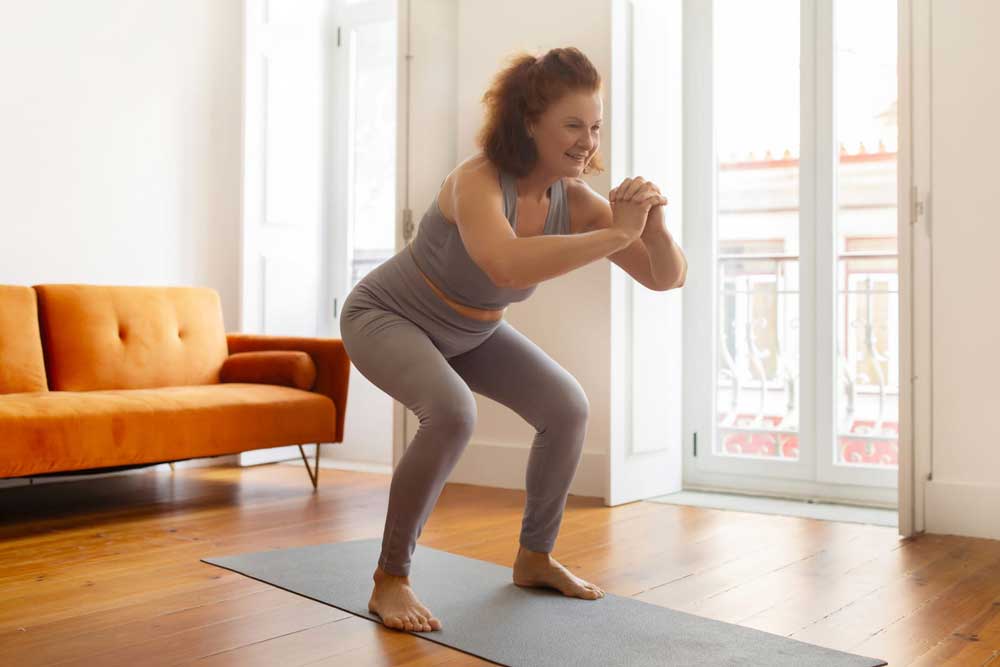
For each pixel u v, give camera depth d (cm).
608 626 216
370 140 554
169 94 490
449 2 450
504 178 209
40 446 319
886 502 389
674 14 429
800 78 416
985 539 320
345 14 559
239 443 380
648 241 214
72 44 448
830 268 407
